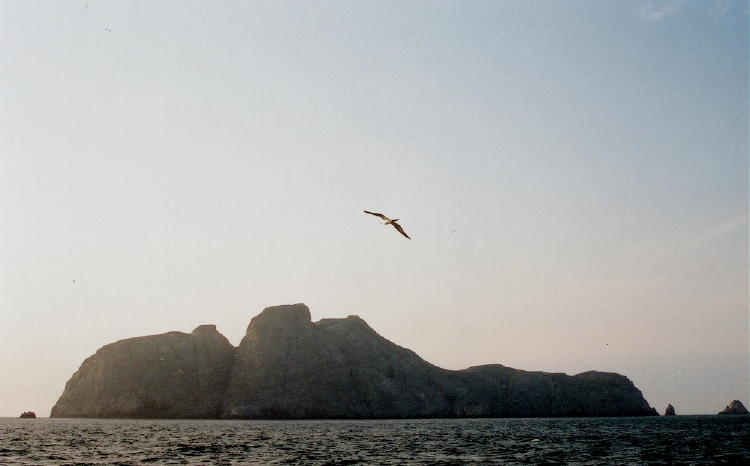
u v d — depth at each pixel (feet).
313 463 180.04
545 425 498.28
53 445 242.58
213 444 253.24
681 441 276.82
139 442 263.70
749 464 181.68
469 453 213.87
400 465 175.73
